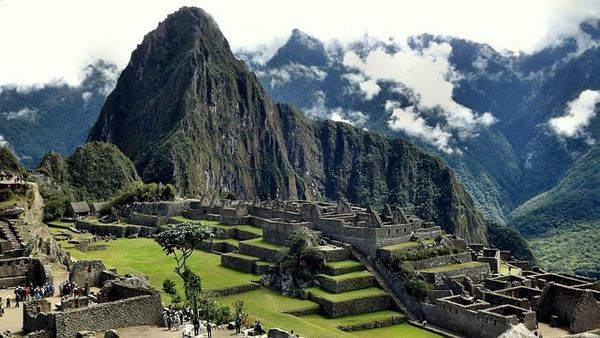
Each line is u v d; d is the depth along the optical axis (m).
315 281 88.12
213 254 108.44
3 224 69.88
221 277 90.69
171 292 66.06
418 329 79.56
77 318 41.16
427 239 98.06
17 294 50.09
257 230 115.31
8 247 62.19
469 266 91.62
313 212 102.94
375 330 78.88
